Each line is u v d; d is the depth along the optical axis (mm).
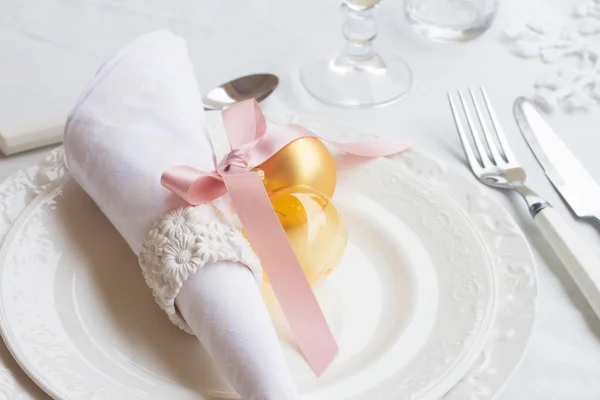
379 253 585
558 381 531
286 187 570
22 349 511
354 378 515
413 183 606
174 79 606
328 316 553
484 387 507
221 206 560
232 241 525
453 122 688
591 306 554
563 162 643
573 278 565
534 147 654
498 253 570
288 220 548
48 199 585
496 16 785
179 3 793
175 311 525
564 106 697
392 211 599
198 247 518
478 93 710
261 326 505
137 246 548
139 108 585
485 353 521
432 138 673
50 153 615
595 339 549
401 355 524
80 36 752
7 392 502
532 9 793
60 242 571
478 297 545
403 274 571
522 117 678
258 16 786
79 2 785
